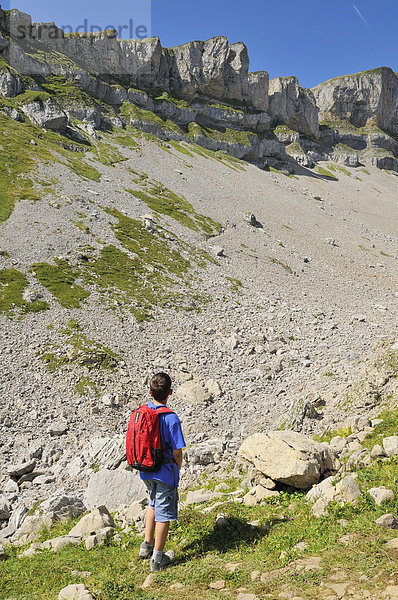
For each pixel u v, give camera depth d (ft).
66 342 120.26
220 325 154.10
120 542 29.89
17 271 154.20
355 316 178.50
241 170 515.50
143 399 105.29
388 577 16.74
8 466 76.18
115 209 251.80
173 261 207.41
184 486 55.77
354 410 66.03
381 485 27.12
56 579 24.95
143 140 473.26
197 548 24.59
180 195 336.29
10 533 49.88
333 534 21.88
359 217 478.18
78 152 354.13
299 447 35.99
